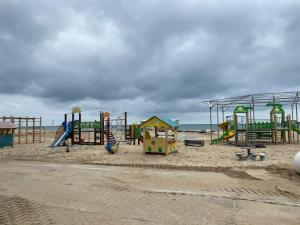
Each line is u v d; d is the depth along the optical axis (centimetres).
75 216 589
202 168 1255
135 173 1147
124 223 550
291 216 608
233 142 2669
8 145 2414
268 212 634
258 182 955
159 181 985
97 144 2545
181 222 560
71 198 740
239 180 994
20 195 757
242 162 1397
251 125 2548
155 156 1666
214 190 849
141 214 609
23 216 580
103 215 599
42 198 733
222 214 616
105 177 1052
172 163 1411
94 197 753
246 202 714
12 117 2861
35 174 1117
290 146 2233
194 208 658
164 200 727
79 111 2589
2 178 1030
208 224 551
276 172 1120
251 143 2495
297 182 949
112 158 1619
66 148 2181
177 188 878
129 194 792
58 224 539
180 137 3341
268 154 1694
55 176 1072
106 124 2634
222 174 1120
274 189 857
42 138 3872
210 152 1848
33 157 1733
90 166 1360
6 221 547
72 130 2572
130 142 2575
